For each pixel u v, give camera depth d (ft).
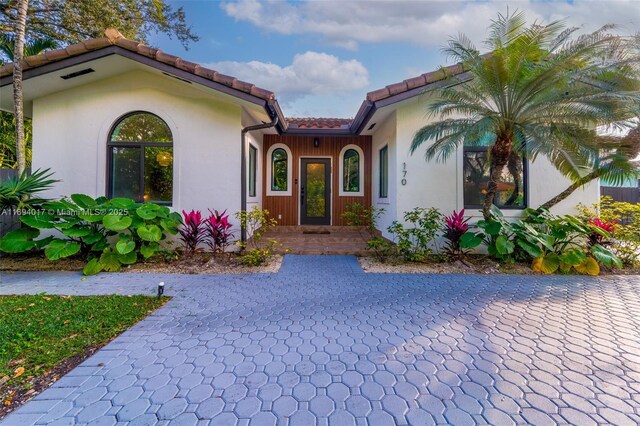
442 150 20.11
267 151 34.96
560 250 21.59
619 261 19.52
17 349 9.52
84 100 23.79
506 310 13.34
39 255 22.82
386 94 21.53
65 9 32.89
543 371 8.65
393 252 23.67
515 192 24.39
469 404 7.25
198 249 22.95
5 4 29.86
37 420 6.64
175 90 23.77
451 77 20.18
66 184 23.75
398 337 10.75
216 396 7.52
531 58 18.06
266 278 18.29
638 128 19.02
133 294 15.23
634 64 17.69
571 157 18.38
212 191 24.00
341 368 8.79
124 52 20.43
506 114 19.27
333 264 21.85
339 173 35.27
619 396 7.57
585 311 13.25
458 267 21.02
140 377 8.27
